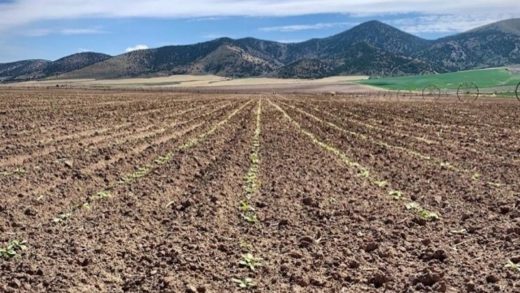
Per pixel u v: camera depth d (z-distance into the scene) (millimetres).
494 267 7812
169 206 11305
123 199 11742
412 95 73250
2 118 27609
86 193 12430
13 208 10758
